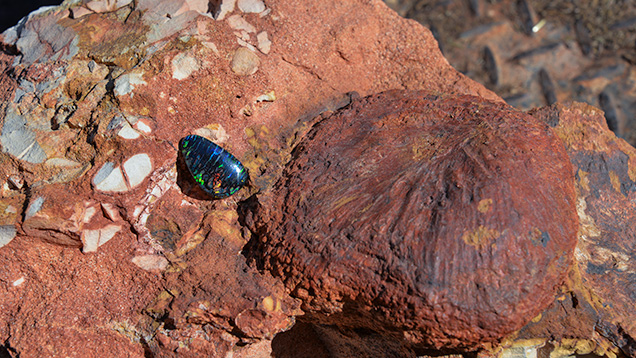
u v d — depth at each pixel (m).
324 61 0.44
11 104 0.41
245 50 0.42
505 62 0.62
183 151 0.40
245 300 0.38
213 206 0.41
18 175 0.40
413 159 0.39
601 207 0.43
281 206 0.39
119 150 0.40
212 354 0.39
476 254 0.37
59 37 0.43
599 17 0.64
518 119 0.40
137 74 0.41
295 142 0.41
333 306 0.38
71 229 0.39
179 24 0.42
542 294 0.37
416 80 0.45
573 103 0.44
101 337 0.39
